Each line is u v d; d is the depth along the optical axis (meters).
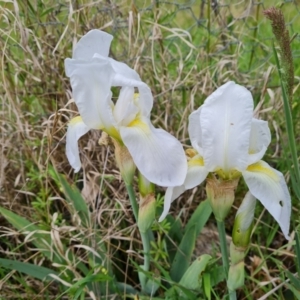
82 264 0.38
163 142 0.27
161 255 0.39
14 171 0.48
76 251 0.43
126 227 0.43
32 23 0.48
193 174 0.27
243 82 0.49
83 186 0.46
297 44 0.55
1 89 0.49
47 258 0.42
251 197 0.26
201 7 0.51
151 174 0.26
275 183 0.26
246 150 0.25
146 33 0.50
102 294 0.38
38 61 0.47
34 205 0.42
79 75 0.27
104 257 0.39
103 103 0.27
